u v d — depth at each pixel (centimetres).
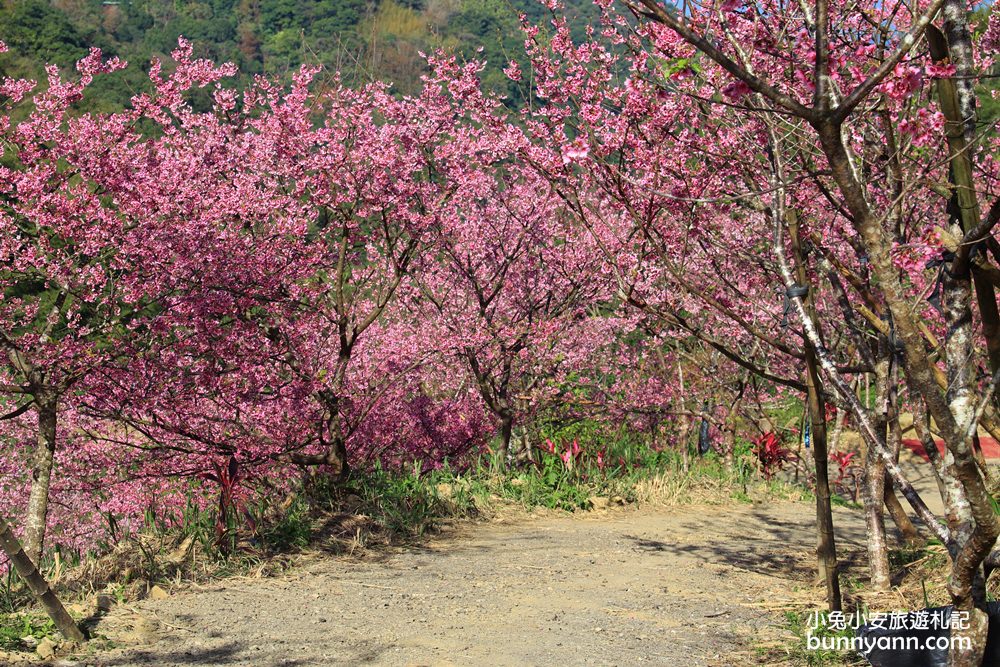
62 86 798
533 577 714
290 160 920
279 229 878
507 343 1179
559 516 1017
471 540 863
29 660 479
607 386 1441
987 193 620
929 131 441
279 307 899
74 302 814
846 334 883
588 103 606
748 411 1470
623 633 557
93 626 539
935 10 317
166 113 874
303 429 962
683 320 541
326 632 547
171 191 823
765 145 592
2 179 752
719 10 412
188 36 7150
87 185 790
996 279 370
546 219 1180
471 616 593
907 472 1439
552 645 528
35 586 491
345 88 959
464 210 1147
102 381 825
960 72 382
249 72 5853
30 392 741
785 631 558
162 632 538
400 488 950
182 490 1000
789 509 1131
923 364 335
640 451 1371
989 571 381
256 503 862
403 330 1205
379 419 1145
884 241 337
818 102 329
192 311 833
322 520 848
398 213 952
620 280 538
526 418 1306
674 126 611
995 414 499
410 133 949
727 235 780
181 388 880
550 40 642
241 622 564
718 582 712
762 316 1120
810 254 694
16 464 1019
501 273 1219
